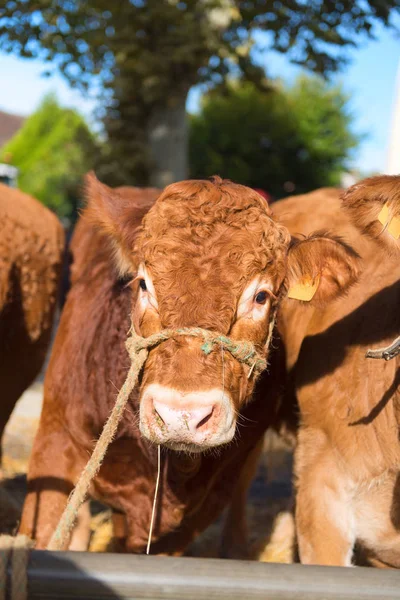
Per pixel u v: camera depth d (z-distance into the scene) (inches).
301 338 143.4
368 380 122.5
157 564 61.7
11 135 1929.1
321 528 123.7
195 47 376.8
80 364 134.2
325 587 61.6
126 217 120.9
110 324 131.6
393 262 130.3
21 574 59.8
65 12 307.0
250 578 61.6
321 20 290.4
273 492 223.8
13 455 240.4
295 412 145.6
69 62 324.2
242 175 1212.5
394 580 62.4
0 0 283.4
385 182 105.5
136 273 117.7
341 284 120.8
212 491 140.0
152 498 130.0
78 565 61.0
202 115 1229.1
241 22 352.5
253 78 414.6
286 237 114.1
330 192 173.6
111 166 489.4
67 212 1240.8
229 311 101.3
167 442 95.0
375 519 123.6
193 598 61.2
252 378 106.7
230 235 106.3
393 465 119.6
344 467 124.0
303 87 1243.2
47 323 180.9
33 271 171.6
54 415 136.9
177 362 96.6
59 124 1403.8
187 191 113.4
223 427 95.3
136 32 367.2
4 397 181.0
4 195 174.4
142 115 479.8
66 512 89.6
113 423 97.3
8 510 183.8
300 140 1223.5
